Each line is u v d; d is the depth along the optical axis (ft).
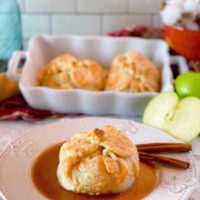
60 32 2.28
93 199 1.20
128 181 1.23
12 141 1.42
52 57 2.12
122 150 1.26
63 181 1.23
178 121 1.56
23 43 2.31
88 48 2.12
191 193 1.22
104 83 1.92
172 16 1.91
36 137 1.46
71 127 1.54
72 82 1.85
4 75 1.85
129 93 1.69
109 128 1.34
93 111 1.77
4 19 2.19
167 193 1.19
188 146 1.40
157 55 2.10
